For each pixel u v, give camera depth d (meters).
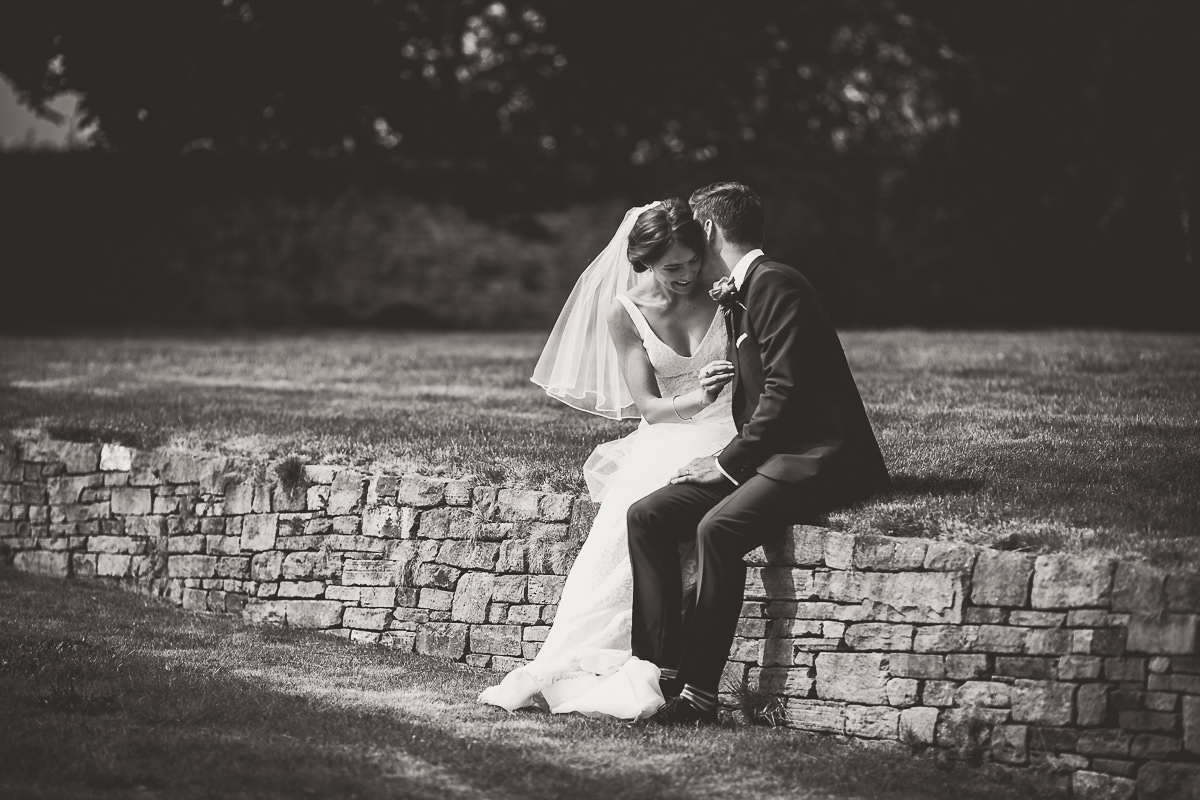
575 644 5.06
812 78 22.33
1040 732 4.29
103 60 20.03
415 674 5.43
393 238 21.08
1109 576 4.20
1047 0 18.67
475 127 22.75
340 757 4.21
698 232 4.99
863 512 4.89
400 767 4.16
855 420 4.93
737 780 4.16
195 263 20.77
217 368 11.50
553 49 22.38
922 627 4.54
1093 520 4.73
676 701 4.80
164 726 4.50
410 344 14.45
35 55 20.03
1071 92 18.69
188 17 19.88
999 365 10.01
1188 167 16.78
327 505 6.25
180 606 6.83
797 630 4.83
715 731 4.68
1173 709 4.07
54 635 5.77
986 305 19.97
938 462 5.85
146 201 20.69
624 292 5.50
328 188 20.97
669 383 5.28
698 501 4.87
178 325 20.50
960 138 19.97
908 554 4.57
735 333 4.98
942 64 21.06
